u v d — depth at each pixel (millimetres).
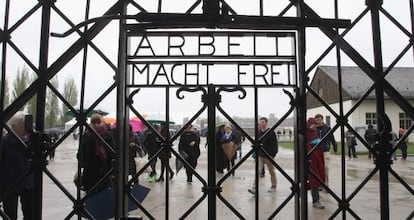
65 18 2047
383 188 2047
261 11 2133
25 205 3988
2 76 1970
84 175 4117
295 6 2158
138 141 8617
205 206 6074
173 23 2035
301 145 2045
